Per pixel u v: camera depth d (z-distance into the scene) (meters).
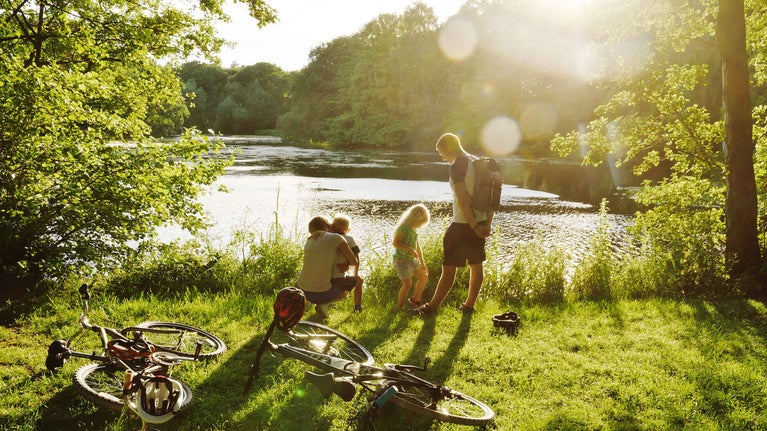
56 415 3.71
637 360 5.24
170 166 8.69
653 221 11.64
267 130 122.12
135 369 3.68
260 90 128.25
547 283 8.50
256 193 25.00
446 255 6.60
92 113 8.28
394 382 3.90
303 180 31.00
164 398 3.19
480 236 6.46
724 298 7.97
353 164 44.25
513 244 15.45
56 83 7.61
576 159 52.00
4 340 5.18
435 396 3.86
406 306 7.15
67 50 11.53
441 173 37.41
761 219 10.23
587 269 8.97
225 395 4.19
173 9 11.73
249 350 5.08
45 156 7.88
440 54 76.31
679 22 11.12
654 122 12.05
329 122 84.62
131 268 8.38
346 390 3.65
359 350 5.10
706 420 4.03
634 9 11.34
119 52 11.22
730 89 8.54
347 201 23.44
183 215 9.00
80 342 5.07
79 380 3.63
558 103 63.00
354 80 82.56
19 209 7.53
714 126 11.60
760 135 11.01
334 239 6.02
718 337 5.94
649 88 11.80
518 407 4.23
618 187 30.62
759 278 8.17
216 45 13.16
